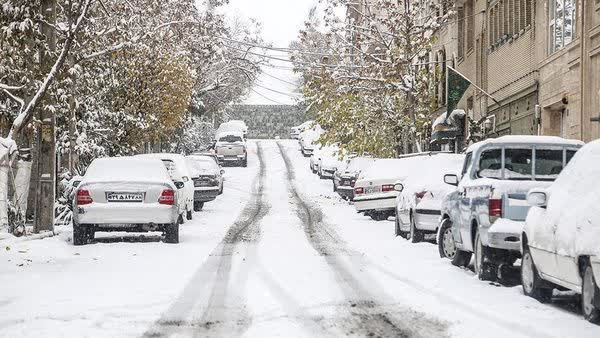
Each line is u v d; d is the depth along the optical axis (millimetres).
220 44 46938
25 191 28391
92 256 21094
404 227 26875
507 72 42344
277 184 66250
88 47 34500
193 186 37875
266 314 12547
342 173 50906
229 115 128375
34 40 26422
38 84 27094
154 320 12023
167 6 44438
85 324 11648
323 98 49781
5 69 27078
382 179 34938
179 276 17156
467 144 45125
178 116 48812
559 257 12852
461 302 13742
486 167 18297
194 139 89125
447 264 19562
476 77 49281
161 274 17500
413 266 19141
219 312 12727
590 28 29984
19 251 21594
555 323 11789
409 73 48500
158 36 43750
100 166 24578
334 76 49281
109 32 31844
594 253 11555
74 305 13320
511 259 16406
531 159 17453
